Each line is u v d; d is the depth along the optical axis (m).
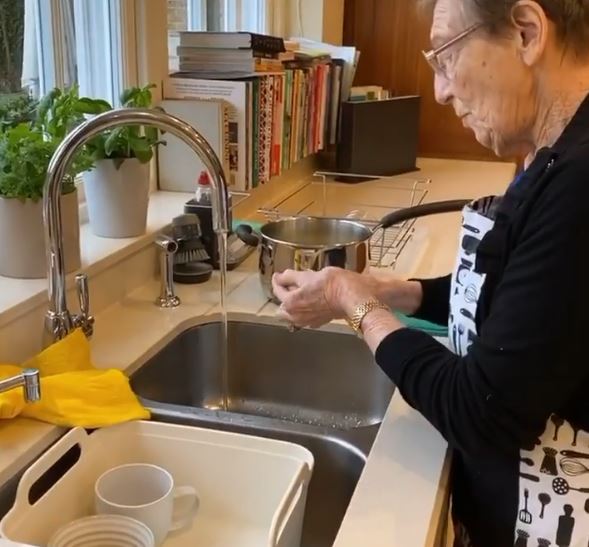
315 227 1.66
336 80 2.75
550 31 0.86
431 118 3.29
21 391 1.05
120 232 1.55
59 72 1.68
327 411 1.54
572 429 0.90
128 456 1.09
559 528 0.92
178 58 2.08
